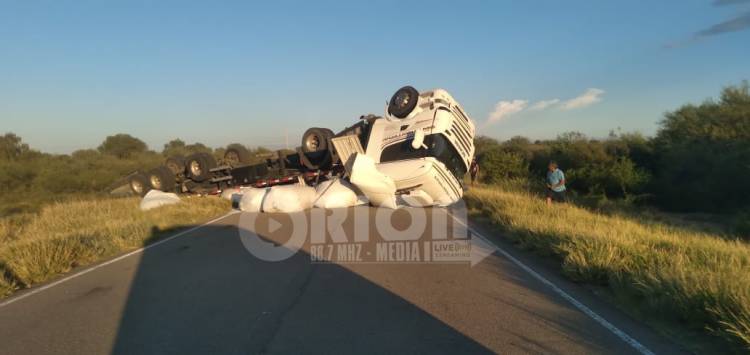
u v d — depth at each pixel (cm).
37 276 829
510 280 756
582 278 739
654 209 2105
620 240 867
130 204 1875
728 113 2361
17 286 794
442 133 1612
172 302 664
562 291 691
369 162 1462
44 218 1573
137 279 805
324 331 538
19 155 3897
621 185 2322
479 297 662
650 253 791
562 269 797
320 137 1998
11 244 1041
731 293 548
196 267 880
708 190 1980
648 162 2667
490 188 2316
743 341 475
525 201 1530
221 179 2083
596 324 551
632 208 2006
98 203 1894
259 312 610
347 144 1836
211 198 1952
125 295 709
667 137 2631
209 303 654
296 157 2103
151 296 699
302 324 561
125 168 3834
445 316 583
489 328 541
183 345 508
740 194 1897
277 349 489
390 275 790
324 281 756
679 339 504
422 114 1677
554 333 524
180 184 2144
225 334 536
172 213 1589
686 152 2170
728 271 664
